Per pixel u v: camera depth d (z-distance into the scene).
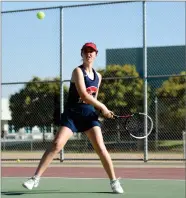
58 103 16.34
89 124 6.33
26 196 6.24
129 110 19.42
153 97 20.92
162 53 25.75
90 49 6.27
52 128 16.75
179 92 21.78
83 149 18.67
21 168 12.21
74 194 6.43
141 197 6.18
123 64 21.56
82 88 6.16
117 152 17.98
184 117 20.36
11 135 21.97
